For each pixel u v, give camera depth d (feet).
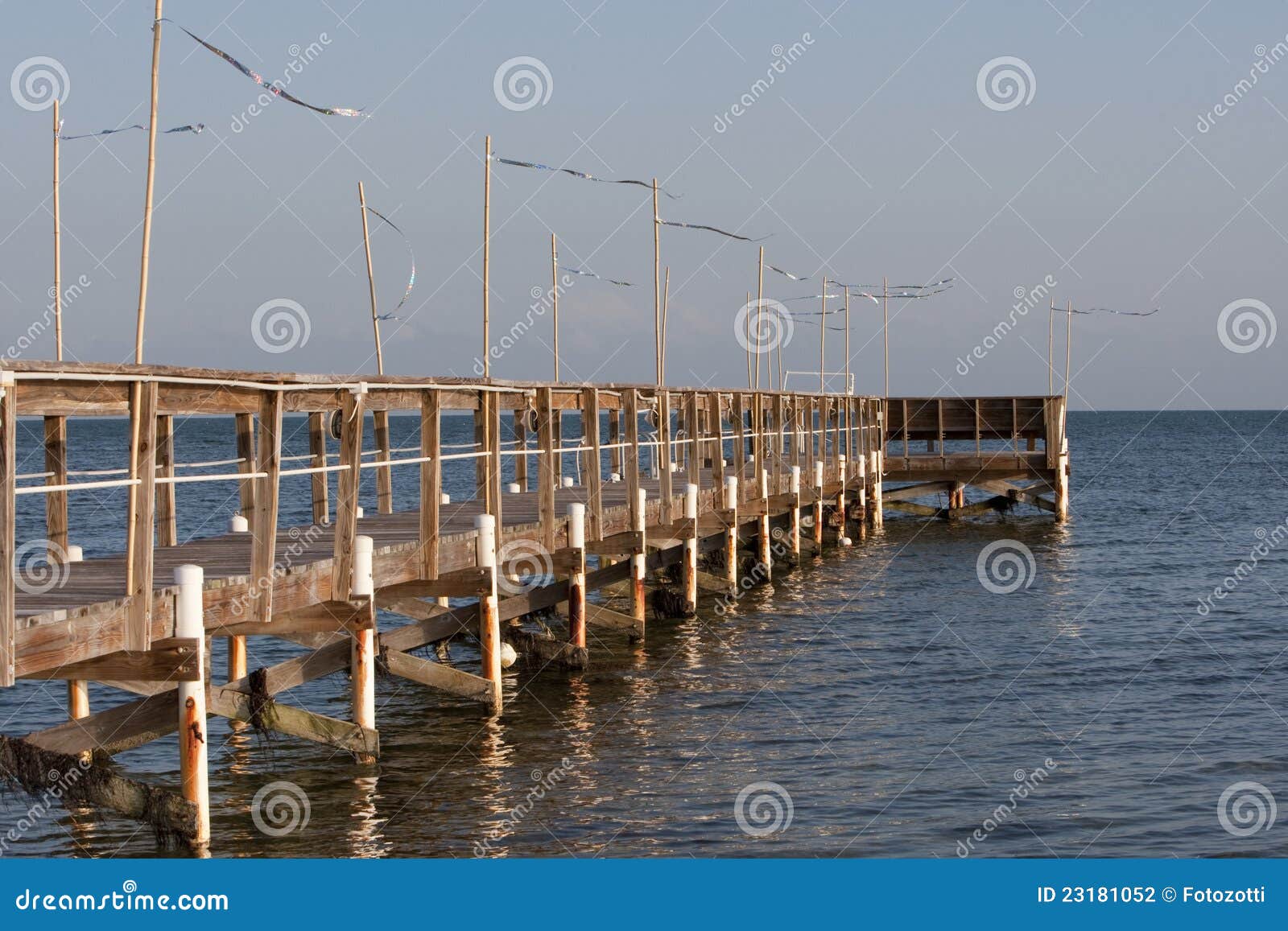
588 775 42.83
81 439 362.12
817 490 103.60
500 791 41.01
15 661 28.32
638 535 62.90
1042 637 68.54
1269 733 48.55
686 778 42.63
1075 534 126.31
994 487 139.64
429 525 45.32
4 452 27.89
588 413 58.75
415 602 59.21
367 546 40.75
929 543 118.11
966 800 40.83
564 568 56.49
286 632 40.47
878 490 128.47
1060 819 39.14
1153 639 68.13
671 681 56.95
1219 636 69.05
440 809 39.29
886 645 65.92
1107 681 57.77
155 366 32.48
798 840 37.24
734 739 47.34
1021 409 139.23
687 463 78.02
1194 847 37.06
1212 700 53.93
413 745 46.19
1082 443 396.37
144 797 34.40
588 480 58.75
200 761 34.17
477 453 49.52
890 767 44.11
